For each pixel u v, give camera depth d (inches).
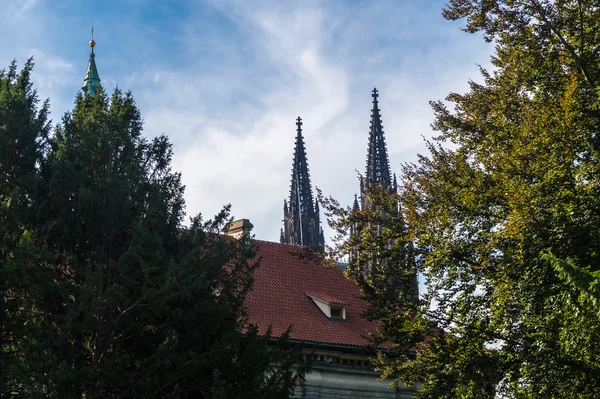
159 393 1294.3
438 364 1370.6
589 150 1202.0
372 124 6451.8
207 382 1317.7
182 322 1328.7
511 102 1312.7
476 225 1343.5
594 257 1116.5
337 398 1934.1
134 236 1360.7
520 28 1326.3
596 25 1291.8
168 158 1521.9
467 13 1369.3
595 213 1111.6
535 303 1138.7
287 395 1364.4
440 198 1352.1
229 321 1373.0
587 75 1250.0
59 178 1350.9
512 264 1177.4
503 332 1315.2
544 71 1314.0
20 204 1343.5
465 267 1357.0
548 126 1163.3
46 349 1216.8
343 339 1975.9
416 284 1445.6
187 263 1343.5
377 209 1497.3
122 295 1270.9
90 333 1306.6
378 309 1454.2
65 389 1203.9
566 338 1064.8
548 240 1115.9
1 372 1246.9
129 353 1359.5
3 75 1492.4
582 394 1104.2
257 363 1334.9
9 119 1400.1
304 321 1999.3
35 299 1302.9
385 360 1544.0
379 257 1460.4
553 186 1127.0
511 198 1144.2
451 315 1384.1
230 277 1466.5
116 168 1434.5
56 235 1354.6
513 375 1272.1
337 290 2176.4
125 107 1519.4
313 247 1528.1
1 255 1341.0
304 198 6702.8
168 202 1475.1
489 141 1339.8
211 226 1513.3
